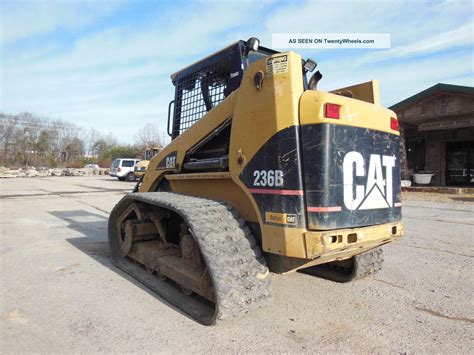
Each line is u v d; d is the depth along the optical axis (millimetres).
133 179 27469
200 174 3857
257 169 3158
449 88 14945
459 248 5941
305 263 3004
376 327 3107
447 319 3281
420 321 3232
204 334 2943
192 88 4641
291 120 2939
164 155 4742
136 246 4719
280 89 3018
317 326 3111
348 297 3783
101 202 12891
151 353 2660
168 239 4668
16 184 22906
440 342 2859
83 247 6051
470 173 18312
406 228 7711
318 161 2855
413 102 16172
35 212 10359
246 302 2912
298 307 3512
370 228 3131
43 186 21188
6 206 11688
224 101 3748
